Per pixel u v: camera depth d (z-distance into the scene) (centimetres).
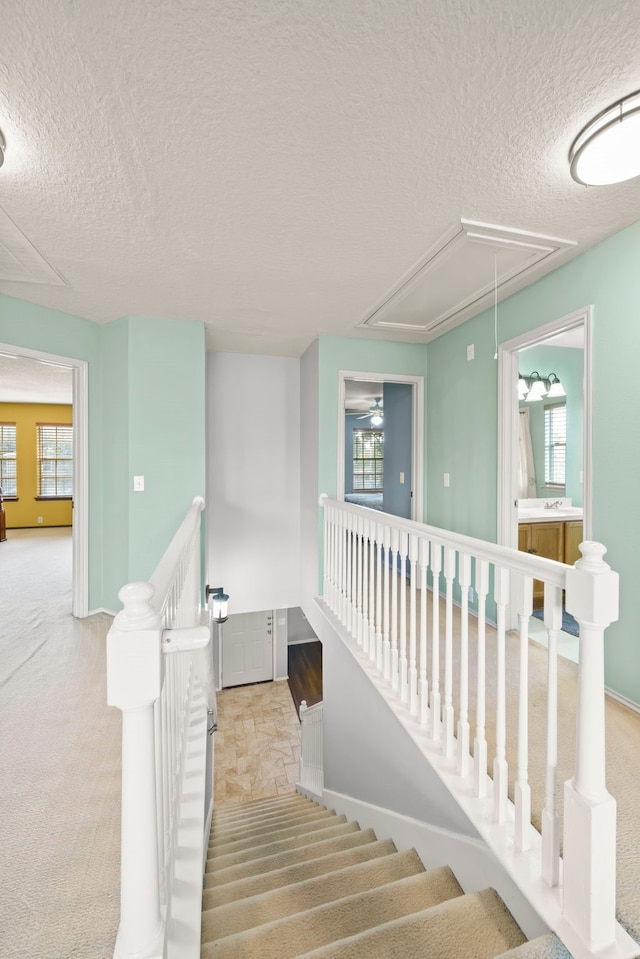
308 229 205
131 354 324
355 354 386
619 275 208
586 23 108
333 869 175
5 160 156
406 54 117
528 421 429
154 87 127
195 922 107
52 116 136
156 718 101
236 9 105
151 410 330
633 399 202
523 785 120
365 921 127
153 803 78
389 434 496
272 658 605
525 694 121
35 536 685
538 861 117
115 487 334
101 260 236
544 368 407
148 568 330
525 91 128
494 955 107
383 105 133
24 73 122
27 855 123
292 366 477
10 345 286
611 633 211
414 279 260
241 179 169
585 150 146
